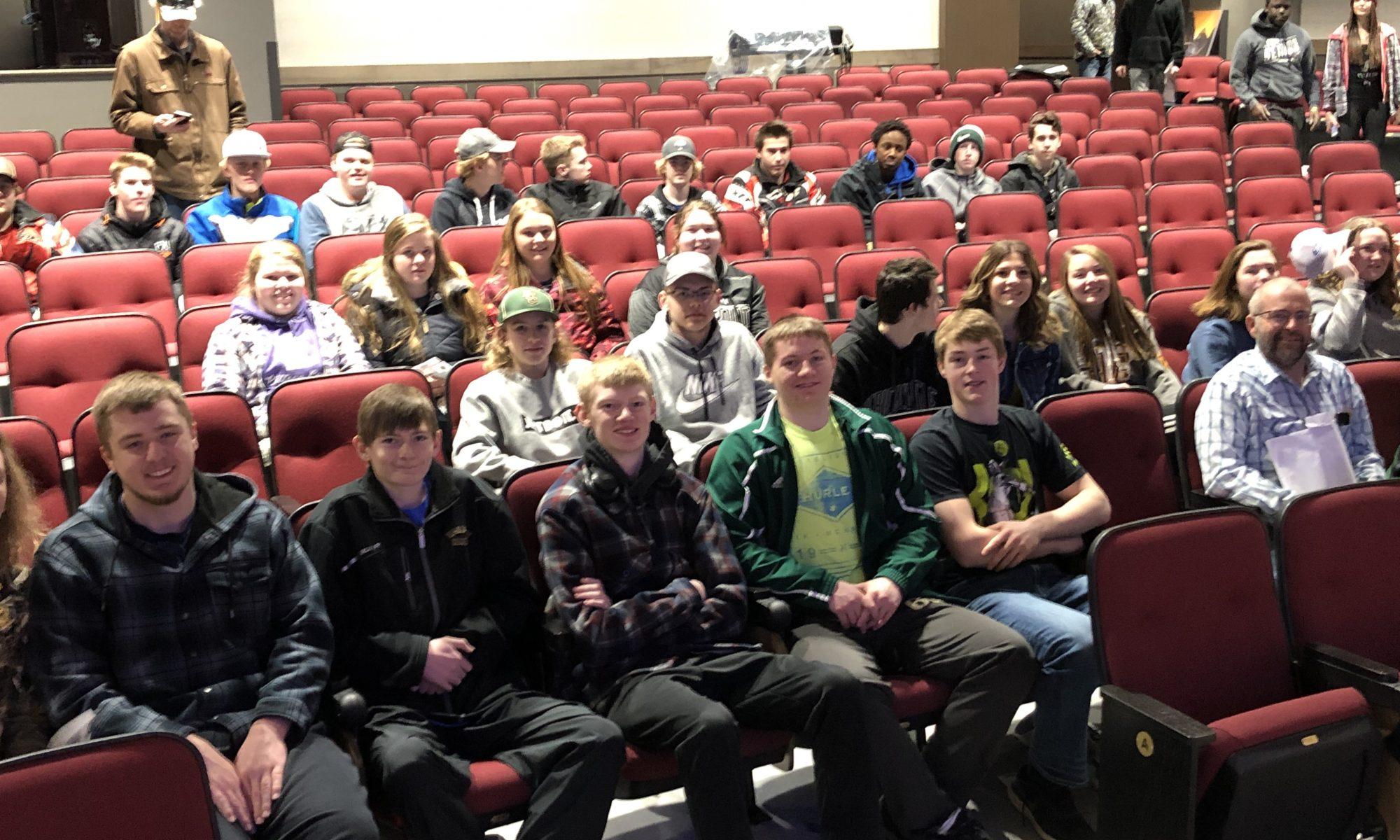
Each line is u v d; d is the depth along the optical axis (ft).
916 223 17.90
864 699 7.38
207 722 6.74
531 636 8.07
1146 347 11.89
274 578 7.13
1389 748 7.11
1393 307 12.91
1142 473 9.91
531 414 10.05
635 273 14.96
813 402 8.61
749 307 13.79
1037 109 28.78
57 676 6.55
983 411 9.06
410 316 12.29
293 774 6.62
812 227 17.58
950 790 7.95
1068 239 15.94
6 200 15.87
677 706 7.17
